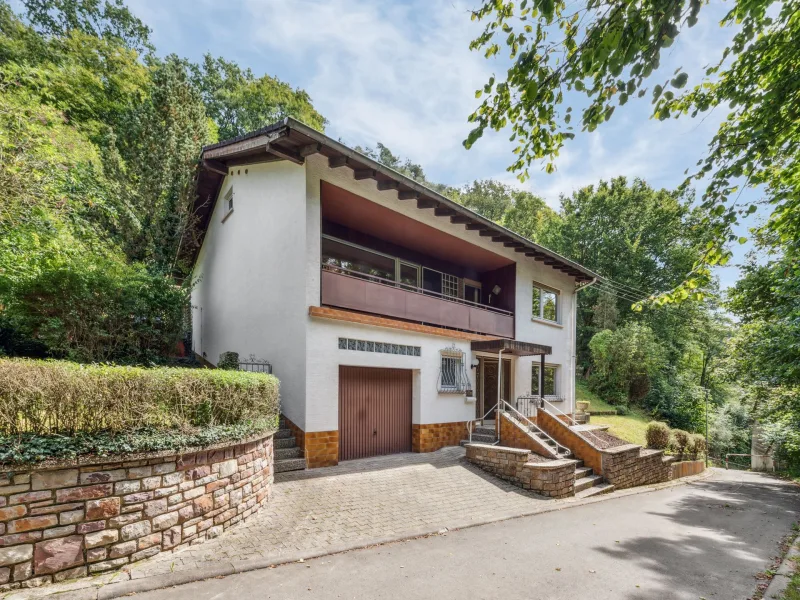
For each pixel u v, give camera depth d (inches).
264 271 377.1
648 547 230.5
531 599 161.0
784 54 158.4
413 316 421.7
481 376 518.3
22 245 296.5
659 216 983.6
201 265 598.2
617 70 129.9
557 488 323.3
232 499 203.9
